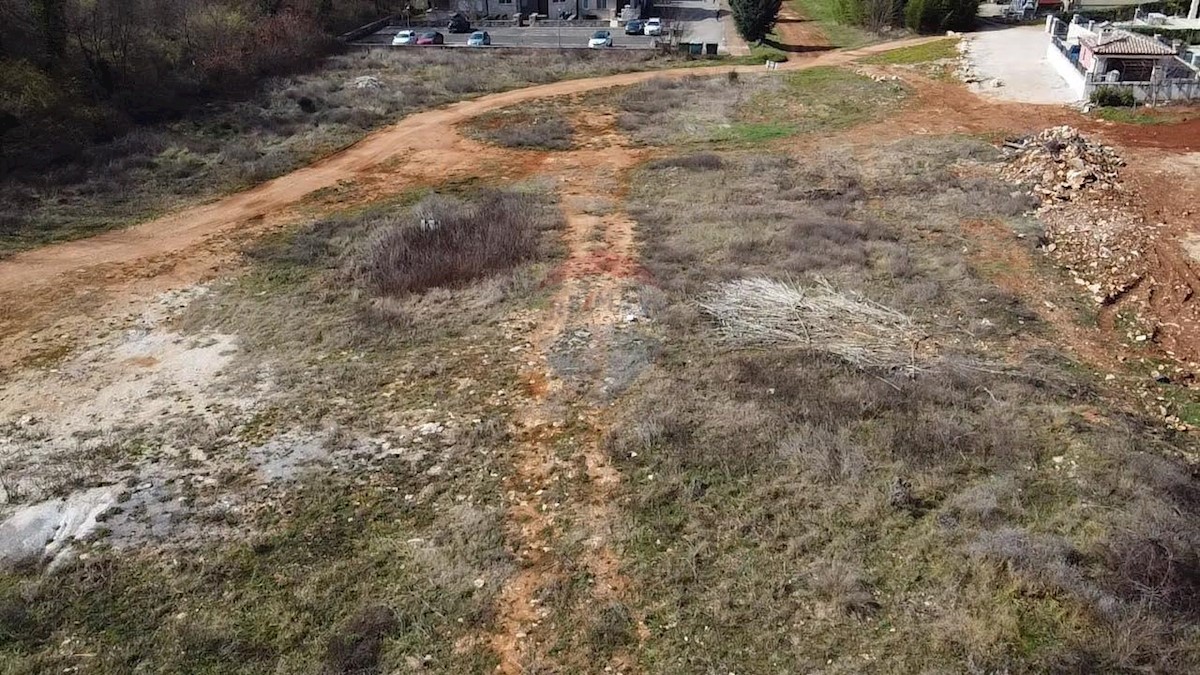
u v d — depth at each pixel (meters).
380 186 28.12
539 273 19.80
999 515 11.30
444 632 9.77
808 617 9.83
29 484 12.43
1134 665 8.91
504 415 14.11
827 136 32.28
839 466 12.28
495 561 10.86
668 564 10.64
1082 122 32.22
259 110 35.59
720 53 51.03
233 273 20.88
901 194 25.44
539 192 26.42
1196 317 18.28
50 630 9.86
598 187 26.94
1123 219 22.80
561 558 10.87
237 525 11.50
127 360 16.55
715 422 13.46
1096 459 12.41
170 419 14.24
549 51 49.16
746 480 12.12
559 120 35.25
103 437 13.75
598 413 14.10
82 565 10.80
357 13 55.94
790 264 19.84
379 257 20.70
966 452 12.65
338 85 40.28
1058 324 17.78
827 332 16.50
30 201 25.39
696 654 9.40
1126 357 16.64
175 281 20.53
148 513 11.74
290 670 9.28
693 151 30.97
